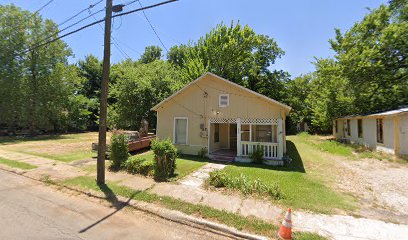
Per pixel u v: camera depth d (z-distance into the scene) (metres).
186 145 13.15
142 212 5.26
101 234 4.11
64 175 8.04
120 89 22.48
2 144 17.00
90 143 18.34
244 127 13.92
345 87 20.67
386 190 7.07
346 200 6.08
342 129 22.48
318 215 5.07
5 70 22.16
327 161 11.79
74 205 5.52
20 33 23.62
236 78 25.72
